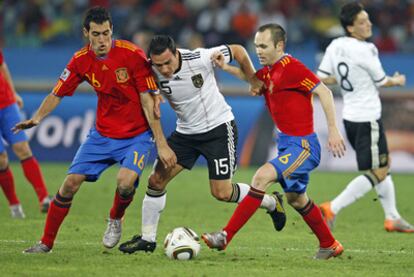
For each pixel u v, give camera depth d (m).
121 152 26.83
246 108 60.66
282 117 26.34
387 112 59.72
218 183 27.70
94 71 26.28
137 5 80.94
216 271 24.12
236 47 27.31
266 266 25.28
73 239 31.09
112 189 49.41
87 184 51.66
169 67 25.66
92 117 61.41
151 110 26.22
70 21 81.44
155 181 27.22
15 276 23.05
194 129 27.42
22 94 62.56
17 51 72.38
